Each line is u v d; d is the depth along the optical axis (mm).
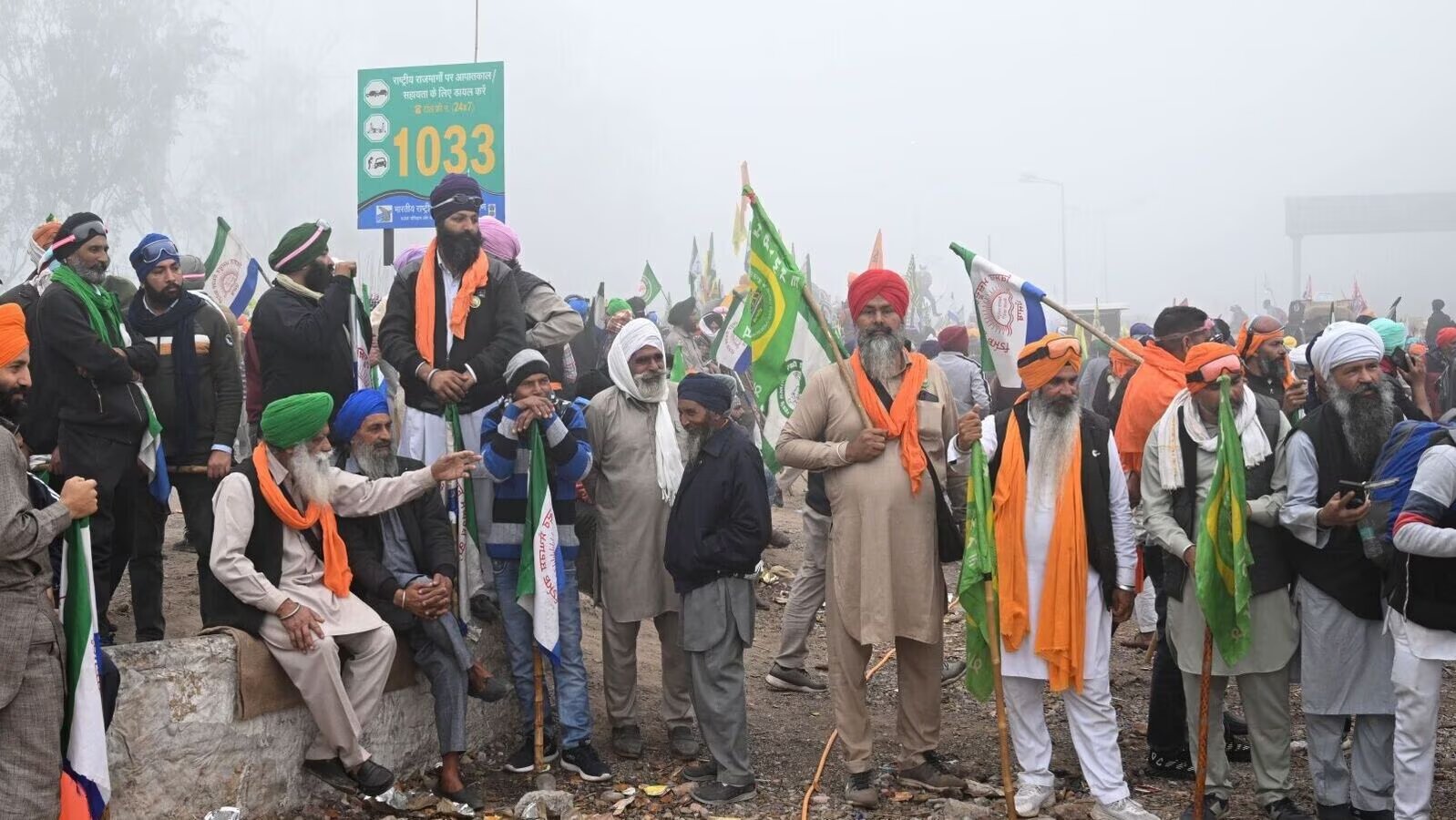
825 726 7082
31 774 4176
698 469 5906
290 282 6461
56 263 6055
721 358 8977
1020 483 5555
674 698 6523
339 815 5578
